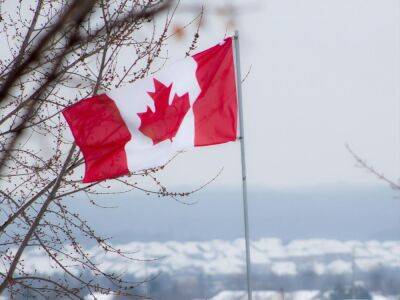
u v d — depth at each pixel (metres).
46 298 32.44
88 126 31.36
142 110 32.22
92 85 32.62
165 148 32.53
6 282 31.55
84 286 32.94
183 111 33.09
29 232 31.45
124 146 31.81
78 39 27.91
